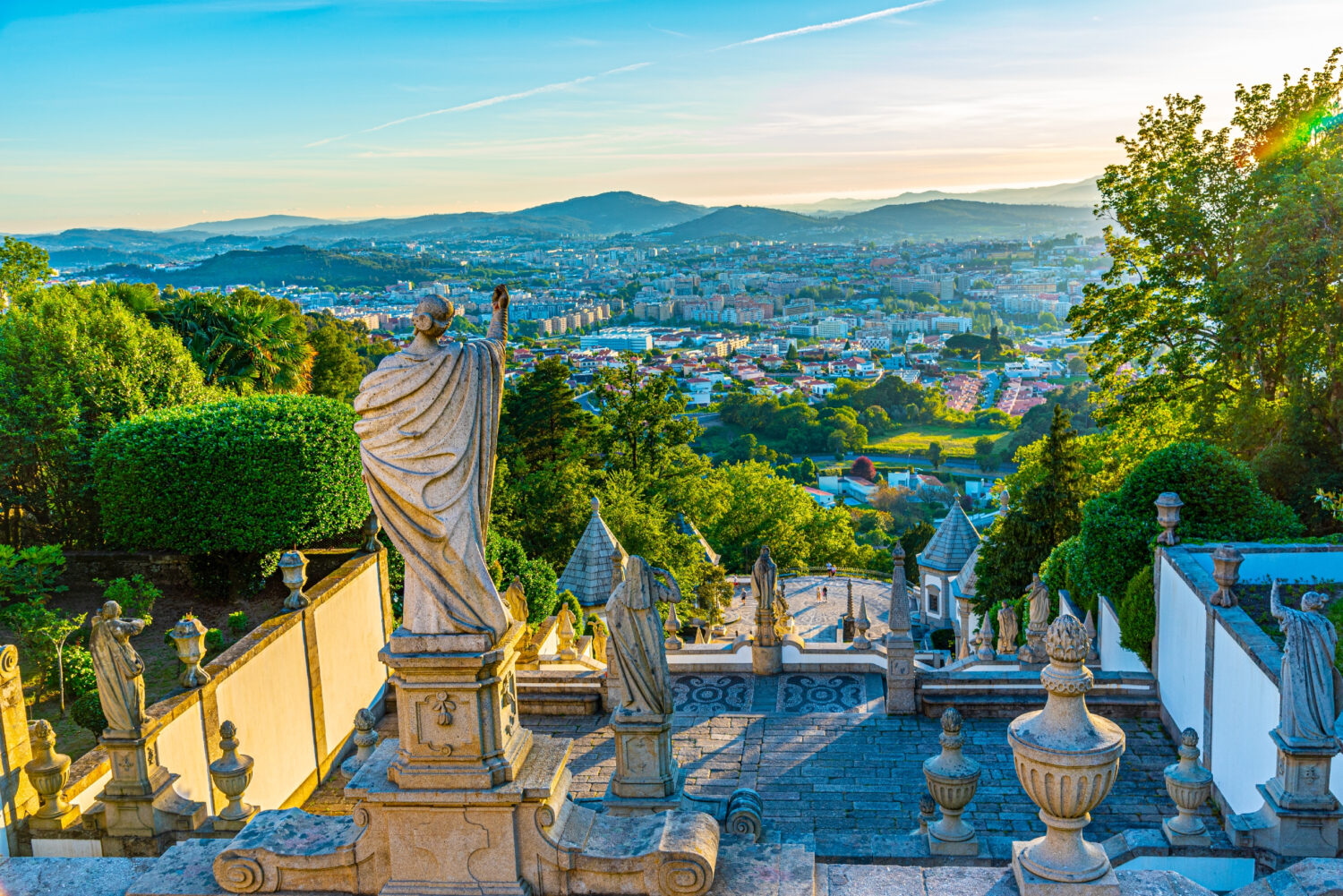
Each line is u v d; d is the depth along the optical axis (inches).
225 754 535.5
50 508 1053.2
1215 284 1397.6
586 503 1995.6
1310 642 488.1
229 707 641.0
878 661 948.0
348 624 838.5
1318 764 487.5
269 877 293.6
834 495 6378.0
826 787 724.0
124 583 856.9
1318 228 1249.4
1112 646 983.0
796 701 890.7
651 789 426.3
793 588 2591.0
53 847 516.7
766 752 785.6
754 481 3191.4
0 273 1755.7
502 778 275.0
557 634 1095.0
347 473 997.2
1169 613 811.4
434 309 255.9
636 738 427.8
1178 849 514.0
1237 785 641.0
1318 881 280.4
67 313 1200.8
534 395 2711.6
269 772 694.5
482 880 279.6
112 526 950.4
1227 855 508.7
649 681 422.3
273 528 936.3
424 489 260.1
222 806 628.1
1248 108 1440.7
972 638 1206.9
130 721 523.5
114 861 326.0
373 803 278.5
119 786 524.1
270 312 1857.8
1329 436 1268.5
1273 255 1244.5
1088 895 277.0
